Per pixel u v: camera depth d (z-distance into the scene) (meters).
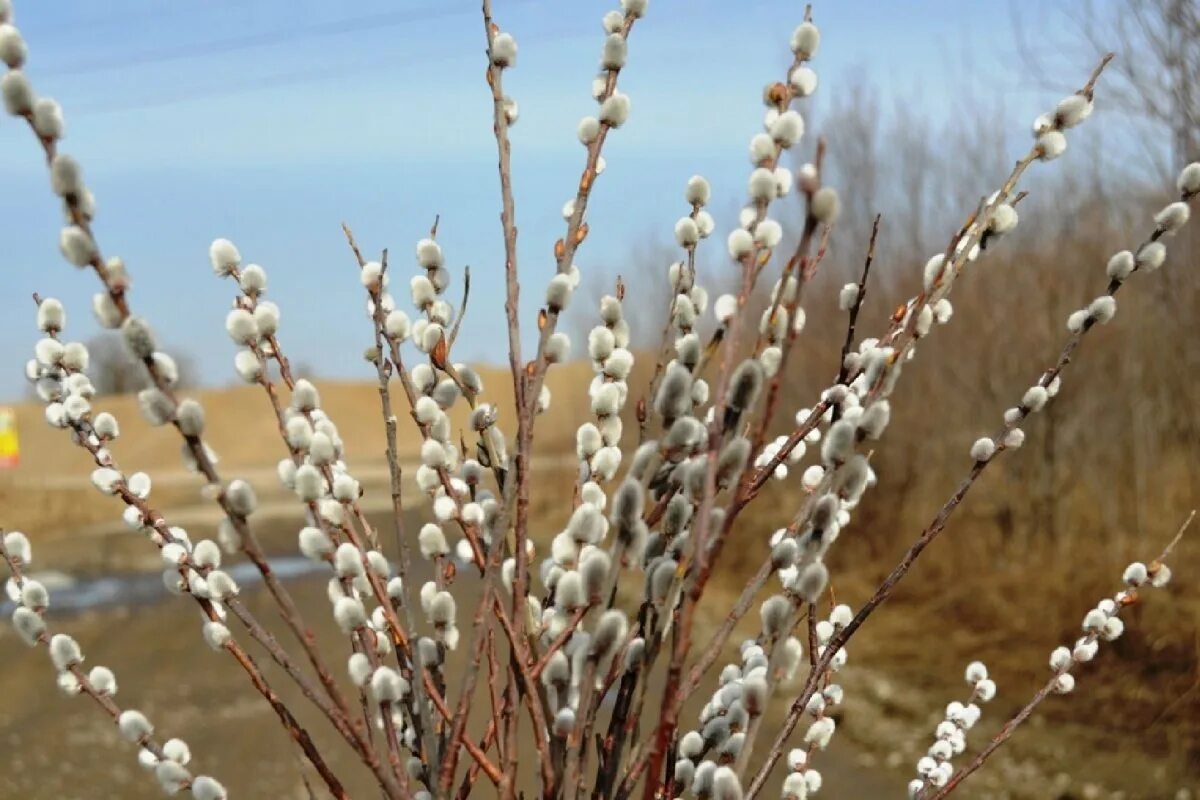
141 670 9.15
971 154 9.51
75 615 12.44
